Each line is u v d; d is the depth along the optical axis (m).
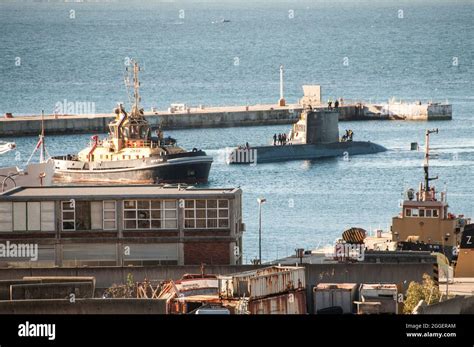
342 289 182.00
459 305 181.25
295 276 182.38
